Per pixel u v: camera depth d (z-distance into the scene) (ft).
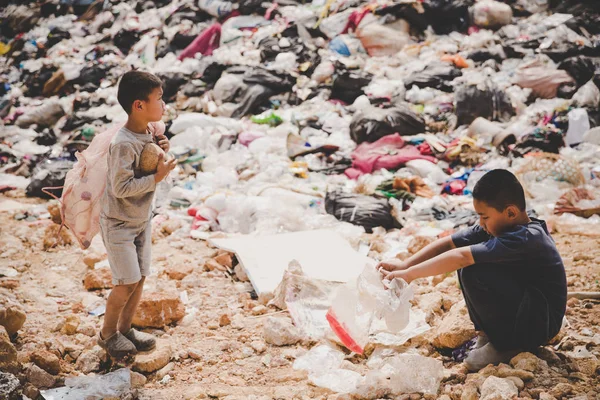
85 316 15.99
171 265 19.16
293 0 44.16
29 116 35.04
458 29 39.81
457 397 11.63
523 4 40.22
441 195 25.48
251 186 25.86
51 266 19.44
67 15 47.52
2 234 21.84
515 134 28.50
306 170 28.02
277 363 13.62
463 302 14.61
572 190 23.03
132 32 42.73
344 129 31.14
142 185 12.18
